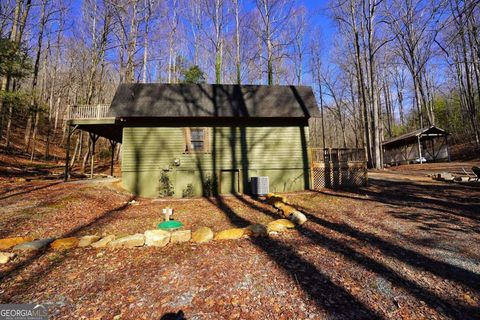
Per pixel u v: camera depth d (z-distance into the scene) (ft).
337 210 23.11
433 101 115.55
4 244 13.93
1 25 49.34
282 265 11.84
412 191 31.12
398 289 9.67
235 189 37.35
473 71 82.28
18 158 62.34
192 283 10.36
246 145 37.68
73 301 9.22
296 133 38.81
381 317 8.01
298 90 41.55
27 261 12.41
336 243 14.74
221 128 37.47
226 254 13.23
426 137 78.69
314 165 38.58
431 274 10.82
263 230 16.31
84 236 15.16
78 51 88.99
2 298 9.33
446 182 37.47
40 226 17.84
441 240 14.89
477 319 7.88
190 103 36.94
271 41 73.56
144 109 35.12
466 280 10.25
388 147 97.09
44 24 69.41
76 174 50.39
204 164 36.65
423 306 8.57
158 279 10.74
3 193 26.63
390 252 13.28
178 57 79.51
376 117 66.69
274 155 38.01
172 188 35.60
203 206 27.40
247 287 9.98
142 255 13.23
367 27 67.36
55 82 102.12
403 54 55.77
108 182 35.83
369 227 17.76
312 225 18.53
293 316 8.16
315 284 10.11
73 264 12.21
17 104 42.06
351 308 8.50
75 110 37.17
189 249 14.01
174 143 36.35
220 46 73.67
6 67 38.17
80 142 78.74
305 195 32.32
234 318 8.13
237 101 38.11
